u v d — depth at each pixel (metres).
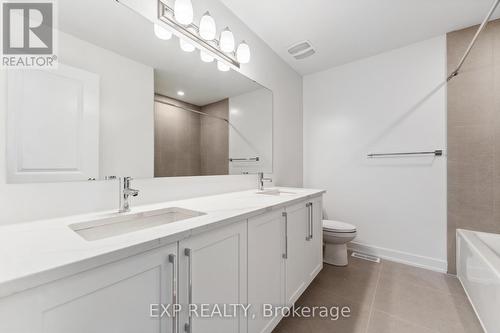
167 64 1.35
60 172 0.92
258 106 2.13
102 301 0.58
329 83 2.78
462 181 1.97
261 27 1.98
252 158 2.07
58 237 0.68
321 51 2.38
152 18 1.25
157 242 0.68
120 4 1.11
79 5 0.97
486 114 1.87
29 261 0.51
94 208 1.04
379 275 2.02
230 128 1.83
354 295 1.71
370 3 1.69
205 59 1.59
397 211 2.33
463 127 1.97
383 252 2.40
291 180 2.72
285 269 1.42
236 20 1.83
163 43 1.32
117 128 1.11
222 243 0.94
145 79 1.23
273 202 1.34
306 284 1.70
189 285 0.79
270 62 2.30
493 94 1.84
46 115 0.89
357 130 2.58
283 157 2.56
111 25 1.08
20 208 0.84
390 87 2.36
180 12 1.20
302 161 2.99
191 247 0.80
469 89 1.94
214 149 1.69
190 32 1.41
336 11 1.77
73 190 0.98
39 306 0.47
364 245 2.53
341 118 2.70
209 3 1.57
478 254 1.47
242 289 1.05
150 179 1.27
